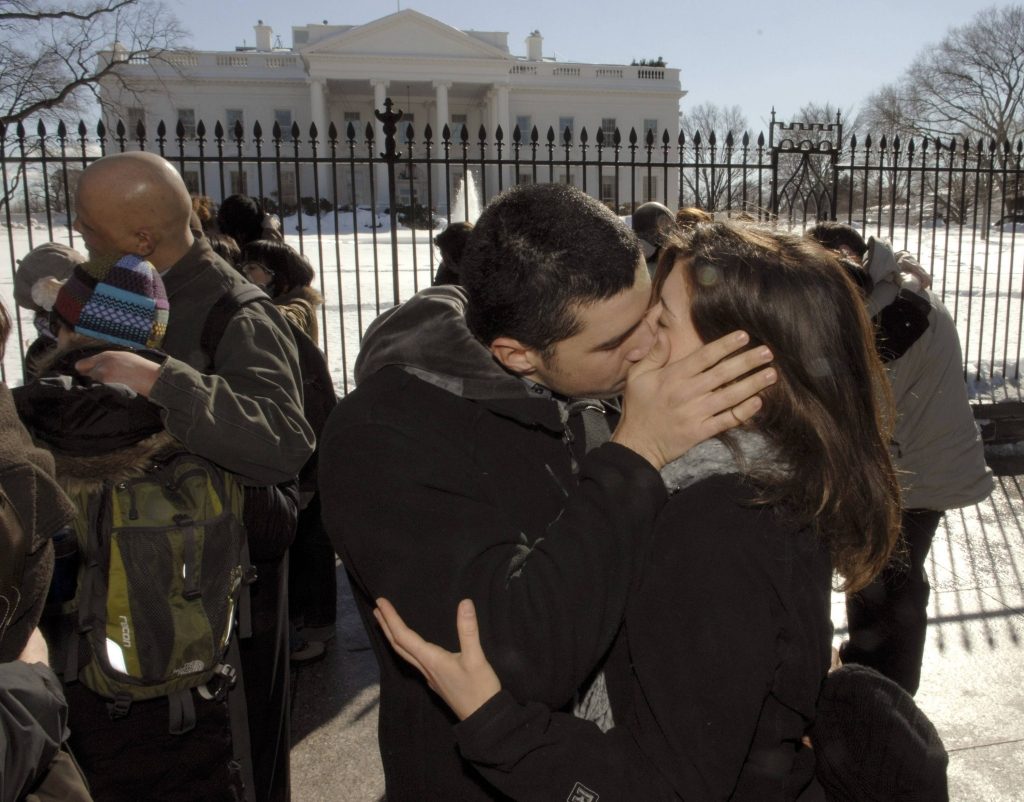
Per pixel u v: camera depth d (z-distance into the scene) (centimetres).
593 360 118
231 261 362
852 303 116
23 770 119
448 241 348
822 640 109
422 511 117
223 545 182
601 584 106
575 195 117
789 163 721
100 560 174
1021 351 919
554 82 5084
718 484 110
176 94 4669
